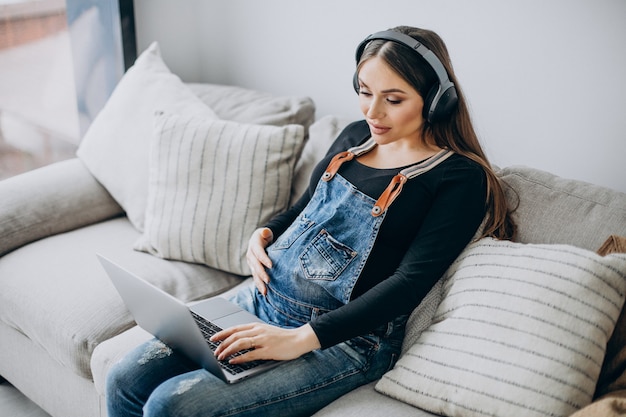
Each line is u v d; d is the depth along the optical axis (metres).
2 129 2.20
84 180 1.92
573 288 1.06
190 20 2.46
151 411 1.12
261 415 1.12
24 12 2.12
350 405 1.16
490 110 1.79
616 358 1.07
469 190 1.21
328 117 1.75
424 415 1.12
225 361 1.18
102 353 1.36
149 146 1.84
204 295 1.61
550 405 1.01
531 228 1.28
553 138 1.69
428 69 1.18
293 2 2.13
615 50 1.52
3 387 1.88
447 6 1.76
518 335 1.07
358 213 1.27
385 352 1.26
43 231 1.79
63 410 1.63
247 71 2.39
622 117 1.55
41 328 1.51
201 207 1.66
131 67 2.16
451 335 1.14
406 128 1.23
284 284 1.30
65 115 2.33
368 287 1.25
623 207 1.21
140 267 1.64
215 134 1.69
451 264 1.25
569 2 1.55
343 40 2.04
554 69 1.63
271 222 1.49
